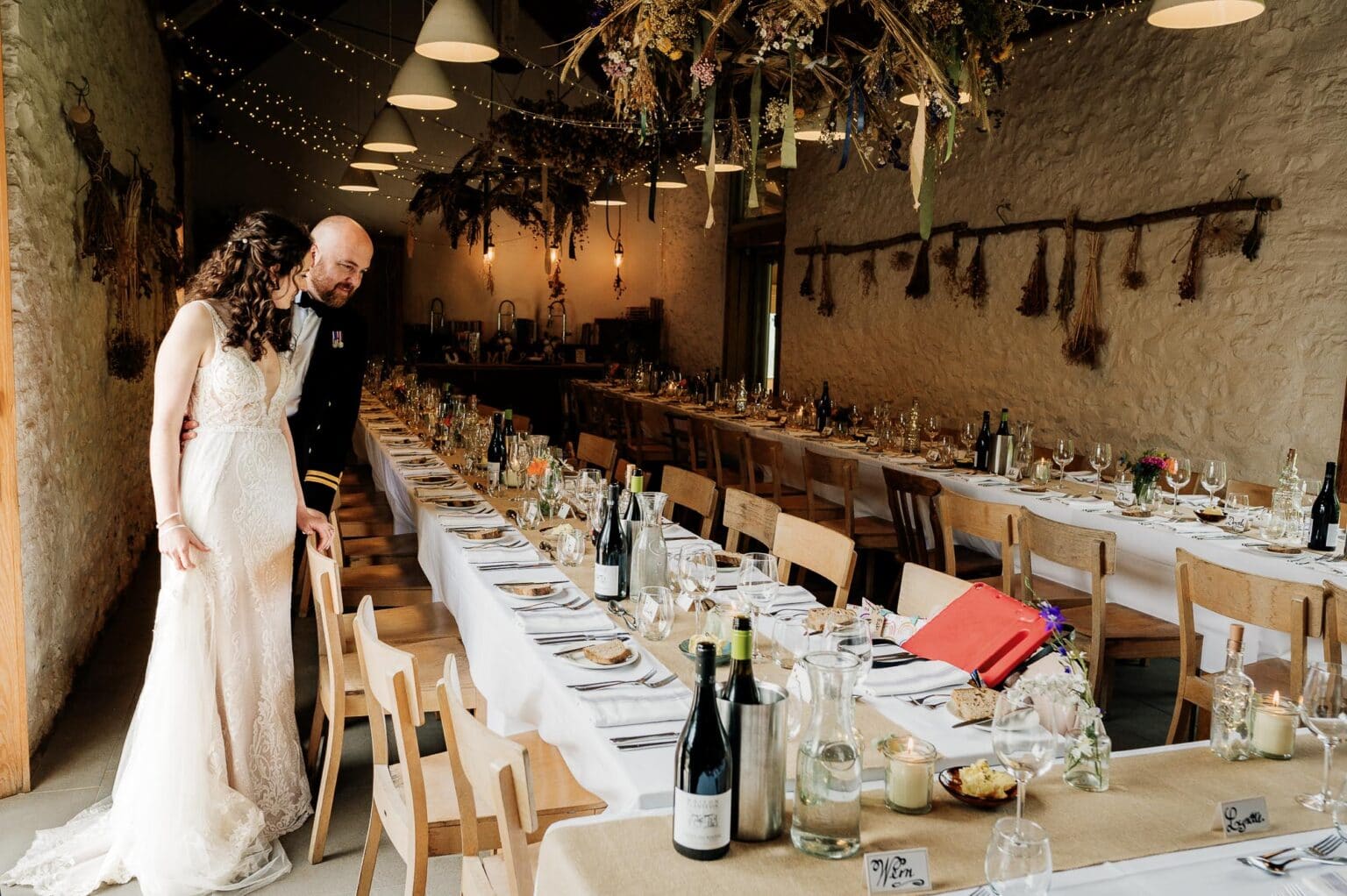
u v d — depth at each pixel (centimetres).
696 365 1227
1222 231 566
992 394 760
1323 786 156
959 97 305
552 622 246
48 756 338
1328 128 513
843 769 135
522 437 462
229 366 276
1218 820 144
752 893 126
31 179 337
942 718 185
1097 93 657
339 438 373
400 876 273
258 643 288
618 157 715
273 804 291
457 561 318
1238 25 560
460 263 1207
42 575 347
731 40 343
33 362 339
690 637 226
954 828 145
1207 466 412
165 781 265
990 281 757
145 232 580
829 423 677
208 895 261
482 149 822
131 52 607
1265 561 341
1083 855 137
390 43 1153
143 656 439
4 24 317
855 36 478
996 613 211
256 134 1124
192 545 272
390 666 188
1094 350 657
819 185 993
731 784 136
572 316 1255
